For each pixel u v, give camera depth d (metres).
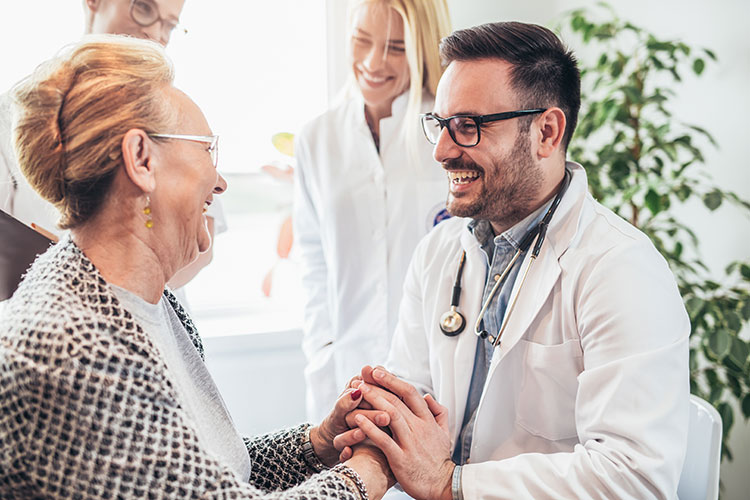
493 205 1.22
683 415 1.12
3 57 2.32
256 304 2.86
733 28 2.05
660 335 1.11
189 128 0.97
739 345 1.87
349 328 2.15
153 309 0.97
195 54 2.60
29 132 0.91
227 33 2.62
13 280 1.40
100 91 0.90
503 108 1.17
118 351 0.85
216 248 2.81
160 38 1.98
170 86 0.97
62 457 0.82
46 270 0.91
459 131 1.18
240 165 2.75
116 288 0.92
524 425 1.26
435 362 1.37
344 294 2.14
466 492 1.14
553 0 2.77
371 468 1.15
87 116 0.89
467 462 1.30
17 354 0.82
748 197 2.04
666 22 2.34
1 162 1.24
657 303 1.13
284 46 2.69
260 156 2.76
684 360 1.14
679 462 1.10
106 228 0.93
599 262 1.17
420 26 2.03
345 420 1.24
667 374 1.10
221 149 2.71
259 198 2.81
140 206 0.93
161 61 0.96
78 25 2.38
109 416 0.82
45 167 0.91
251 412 2.65
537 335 1.24
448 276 1.39
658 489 1.07
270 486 1.28
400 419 1.18
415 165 2.12
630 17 2.50
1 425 0.83
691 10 2.22
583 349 1.18
